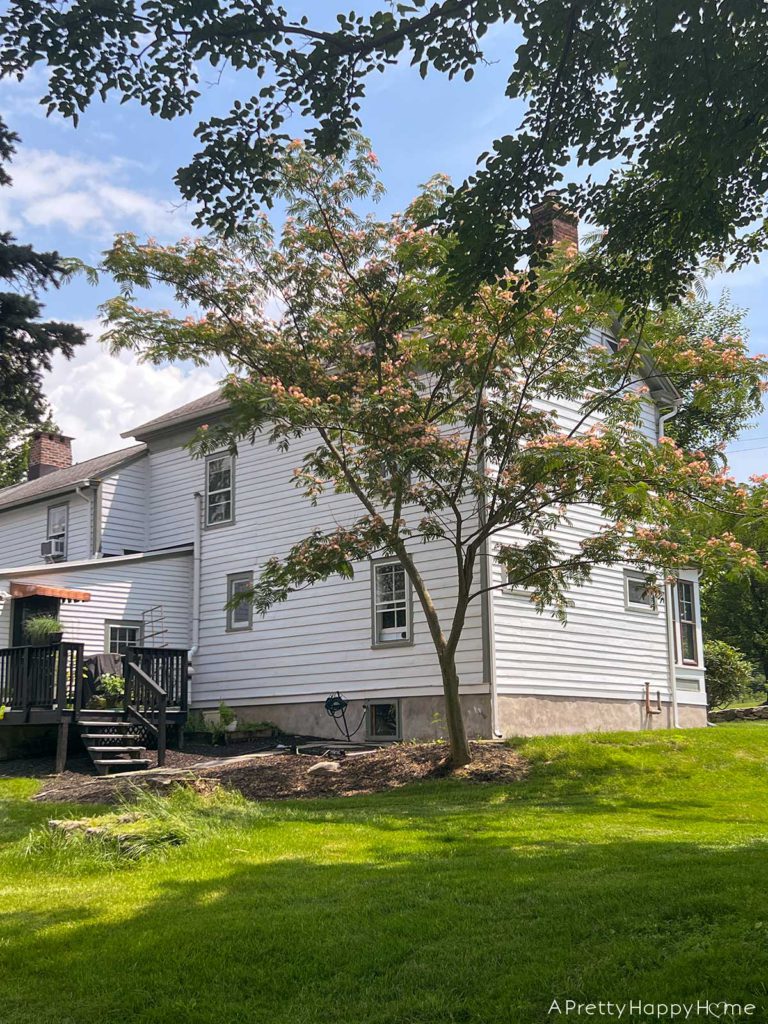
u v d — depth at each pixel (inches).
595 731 708.7
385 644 713.0
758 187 314.3
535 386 536.4
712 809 443.2
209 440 530.0
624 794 479.2
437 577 686.5
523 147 302.7
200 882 291.1
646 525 591.5
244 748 703.7
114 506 940.6
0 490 1336.1
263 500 836.6
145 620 846.5
